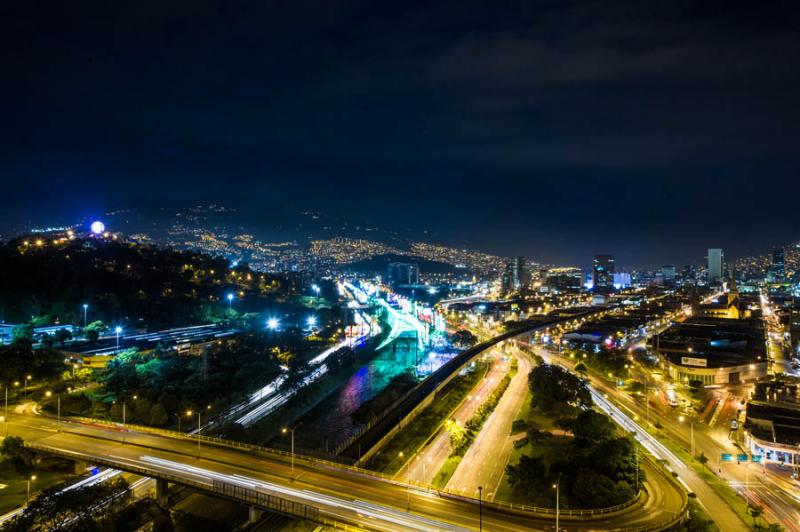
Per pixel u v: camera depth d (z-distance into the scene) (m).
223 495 99.38
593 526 96.81
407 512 94.88
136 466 112.75
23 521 94.25
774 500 123.12
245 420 178.88
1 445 125.06
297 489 102.81
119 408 167.62
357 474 110.88
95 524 98.31
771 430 158.75
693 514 106.38
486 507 98.62
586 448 142.25
